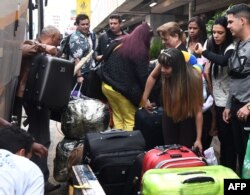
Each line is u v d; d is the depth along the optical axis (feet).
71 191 9.62
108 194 10.73
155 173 8.52
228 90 12.41
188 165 9.22
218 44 12.34
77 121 13.60
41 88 11.89
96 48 21.18
